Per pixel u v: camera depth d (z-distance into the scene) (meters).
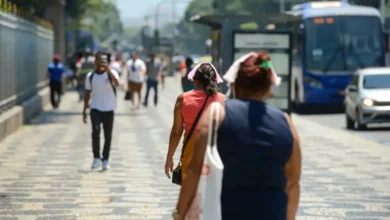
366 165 33.50
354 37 72.62
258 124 10.88
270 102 54.69
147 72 73.06
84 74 79.12
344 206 23.78
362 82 53.59
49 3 100.19
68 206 23.62
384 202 24.53
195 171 10.83
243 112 10.91
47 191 26.36
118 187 27.19
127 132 48.31
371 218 21.97
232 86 11.30
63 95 95.19
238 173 10.80
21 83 56.00
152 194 25.78
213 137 10.77
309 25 72.50
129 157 35.75
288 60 54.50
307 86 72.25
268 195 10.82
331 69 72.31
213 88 18.66
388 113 51.56
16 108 50.97
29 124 54.00
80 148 39.28
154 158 35.44
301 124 57.62
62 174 30.33
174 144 19.08
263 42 54.22
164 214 22.38
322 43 72.50
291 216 11.21
